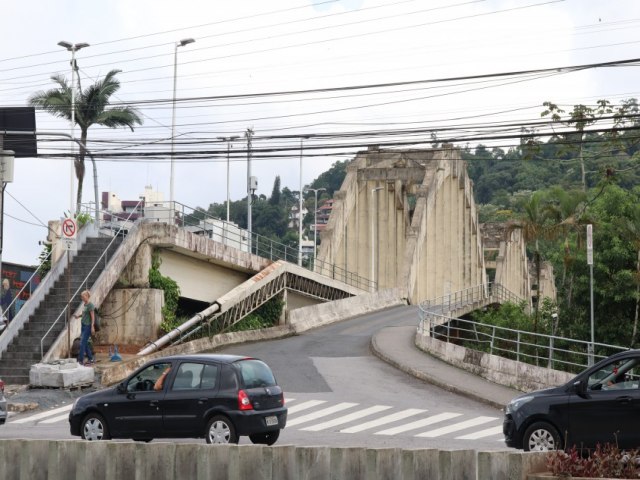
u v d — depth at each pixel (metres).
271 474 15.53
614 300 55.12
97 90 55.44
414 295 81.31
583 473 13.98
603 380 17.22
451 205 97.38
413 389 31.31
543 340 57.66
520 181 179.75
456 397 30.06
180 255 43.94
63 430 23.98
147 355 35.62
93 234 41.28
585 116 62.28
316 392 30.42
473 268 108.00
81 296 35.91
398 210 93.62
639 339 55.81
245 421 19.02
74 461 16.58
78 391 30.55
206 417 19.14
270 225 186.75
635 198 58.03
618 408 16.86
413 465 15.30
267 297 49.25
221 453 15.71
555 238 57.16
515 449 18.75
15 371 32.84
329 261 78.06
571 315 57.47
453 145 95.25
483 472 14.73
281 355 39.31
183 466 15.93
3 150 31.86
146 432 19.64
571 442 17.11
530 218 58.00
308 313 51.78
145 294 39.75
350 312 58.41
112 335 39.78
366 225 90.00
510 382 32.31
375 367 36.03
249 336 44.22
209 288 47.06
